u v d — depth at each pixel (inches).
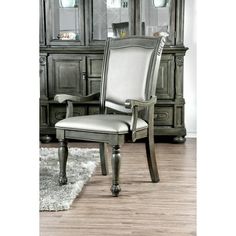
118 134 87.7
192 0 165.6
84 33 156.5
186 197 90.3
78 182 97.6
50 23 156.1
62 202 82.7
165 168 117.3
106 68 104.5
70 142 157.5
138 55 99.2
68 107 101.7
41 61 154.9
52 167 112.6
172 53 152.2
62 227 72.0
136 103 88.9
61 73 156.3
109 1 155.9
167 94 154.2
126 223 74.2
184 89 169.0
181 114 154.4
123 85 100.1
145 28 156.1
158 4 154.1
